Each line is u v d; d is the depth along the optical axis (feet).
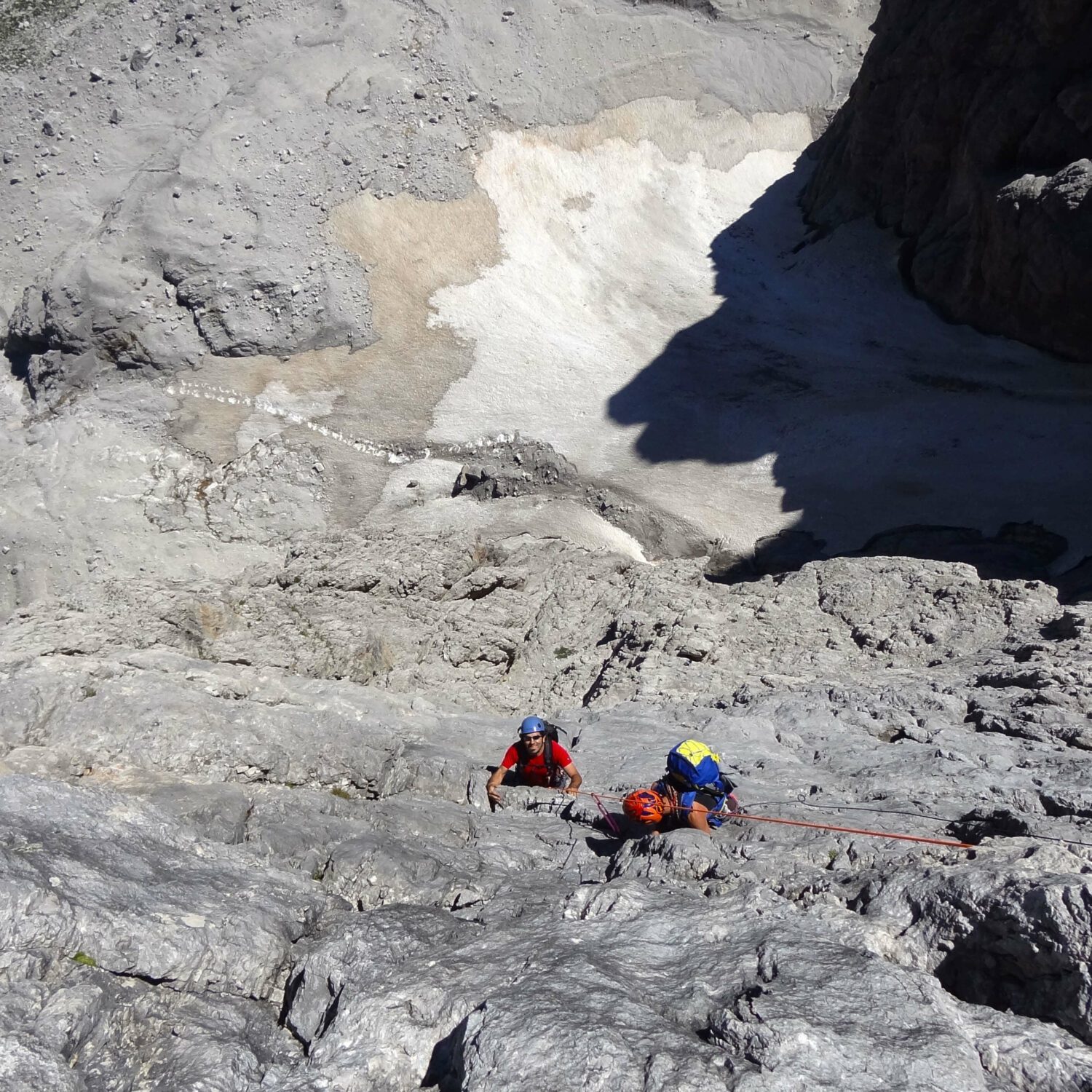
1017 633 41.70
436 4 195.62
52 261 173.68
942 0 151.43
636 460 147.95
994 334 149.89
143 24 192.85
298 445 152.35
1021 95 134.51
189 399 157.89
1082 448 129.80
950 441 136.77
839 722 31.27
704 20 217.56
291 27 192.75
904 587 49.39
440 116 186.39
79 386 158.10
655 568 61.52
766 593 52.24
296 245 169.99
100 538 136.77
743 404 153.48
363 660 44.21
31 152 183.21
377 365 164.35
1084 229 124.57
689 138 203.62
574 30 203.10
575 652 53.16
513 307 172.96
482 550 64.64
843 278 170.81
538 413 156.97
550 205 187.21
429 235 177.58
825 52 222.48
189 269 164.25
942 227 157.58
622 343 168.25
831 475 138.10
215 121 179.01
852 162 175.52
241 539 141.38
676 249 187.11
